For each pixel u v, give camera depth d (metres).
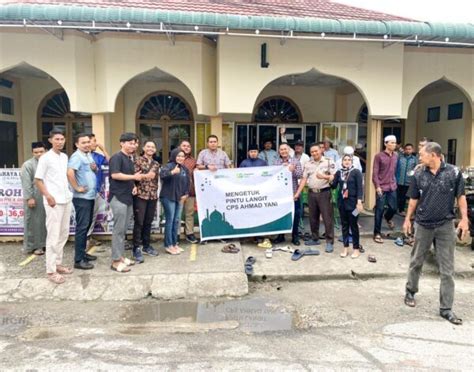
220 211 7.00
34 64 7.91
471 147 9.77
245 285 5.39
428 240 4.65
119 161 5.49
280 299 5.16
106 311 4.78
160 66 8.18
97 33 8.14
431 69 9.01
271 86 11.59
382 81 8.50
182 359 3.60
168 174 6.16
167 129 11.19
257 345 3.89
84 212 5.66
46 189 5.21
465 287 5.61
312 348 3.83
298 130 11.60
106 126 10.73
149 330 4.27
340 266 6.14
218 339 4.03
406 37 7.71
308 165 6.86
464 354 3.71
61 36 7.83
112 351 3.76
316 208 6.91
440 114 11.78
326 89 11.79
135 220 5.99
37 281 5.34
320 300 5.12
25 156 10.91
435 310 4.79
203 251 6.59
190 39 8.19
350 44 8.34
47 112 11.01
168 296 5.18
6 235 6.98
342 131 11.24
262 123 11.38
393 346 3.87
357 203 6.30
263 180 7.07
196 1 8.90
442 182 4.49
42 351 3.76
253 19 7.14
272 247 6.94
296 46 8.20
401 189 9.26
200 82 8.30
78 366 3.47
